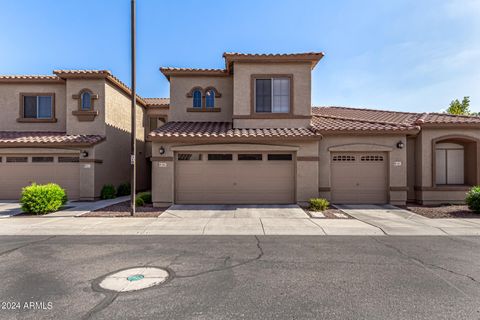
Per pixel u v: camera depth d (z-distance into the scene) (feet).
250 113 46.47
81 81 54.90
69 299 14.62
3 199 51.34
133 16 36.50
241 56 45.78
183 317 12.87
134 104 36.63
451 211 38.96
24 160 51.88
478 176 45.55
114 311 13.42
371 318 12.84
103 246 23.75
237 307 13.76
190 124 49.39
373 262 19.89
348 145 44.21
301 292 15.35
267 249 22.90
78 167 51.78
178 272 18.13
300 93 46.65
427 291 15.47
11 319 12.76
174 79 52.24
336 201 44.86
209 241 25.23
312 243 24.61
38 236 27.04
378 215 36.40
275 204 43.06
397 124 45.91
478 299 14.58
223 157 43.50
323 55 45.55
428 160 45.85
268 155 43.55
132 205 36.01
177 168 43.42
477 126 44.73
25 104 57.31
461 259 20.52
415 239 25.93
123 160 62.95
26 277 17.42
